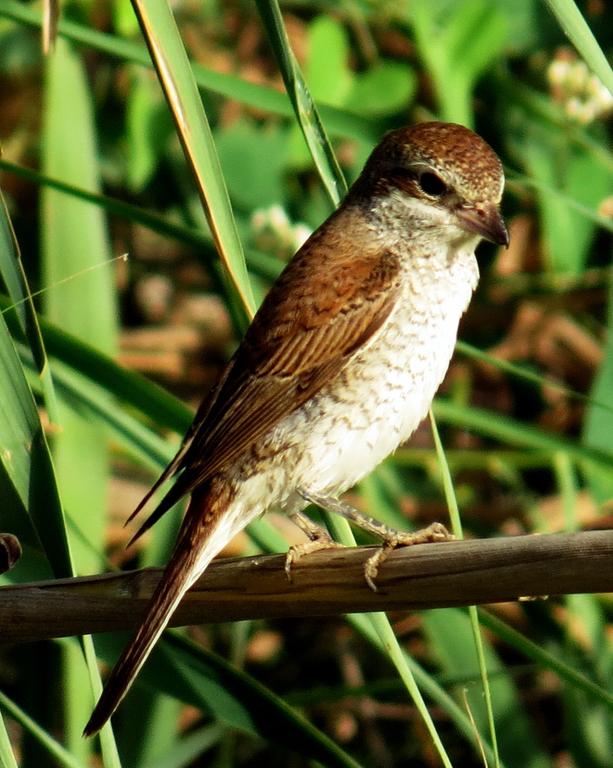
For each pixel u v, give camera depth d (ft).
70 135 35.12
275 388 25.73
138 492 37.47
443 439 41.27
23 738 29.30
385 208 27.37
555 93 40.75
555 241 39.55
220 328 45.78
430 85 43.09
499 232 26.37
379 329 26.09
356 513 24.77
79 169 35.01
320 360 25.89
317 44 39.01
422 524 38.86
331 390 25.82
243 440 25.07
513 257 43.75
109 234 44.27
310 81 38.93
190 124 21.74
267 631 38.47
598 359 43.11
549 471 40.57
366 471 26.37
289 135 39.99
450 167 26.73
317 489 25.64
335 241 27.35
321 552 20.42
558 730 36.55
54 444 31.22
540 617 34.65
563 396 43.19
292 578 20.48
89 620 21.21
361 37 42.52
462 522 38.78
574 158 40.16
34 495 21.72
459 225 26.63
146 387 28.04
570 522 33.94
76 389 29.04
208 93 42.16
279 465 25.38
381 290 26.32
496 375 43.24
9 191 43.19
